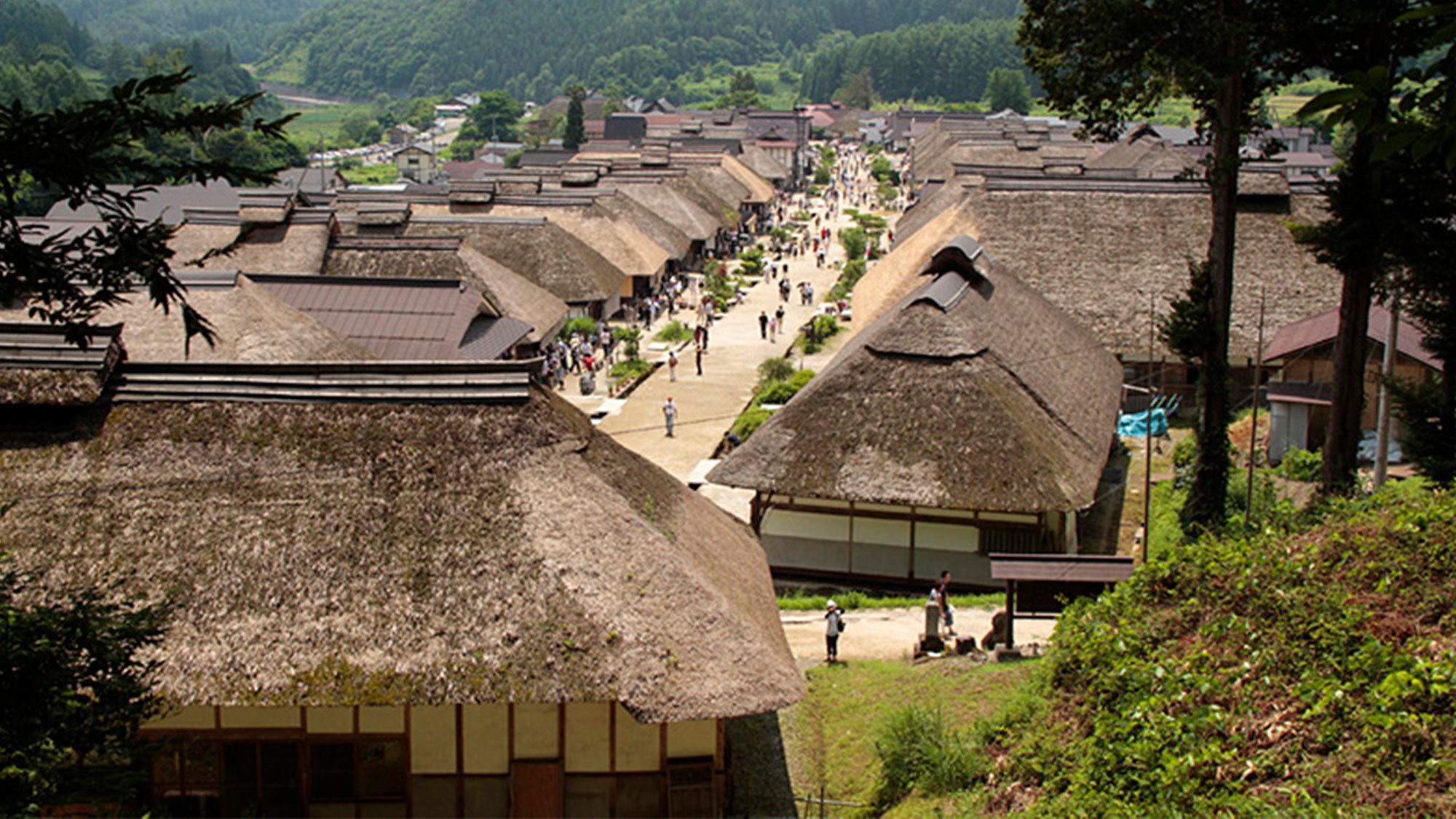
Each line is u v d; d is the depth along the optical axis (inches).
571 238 3216.0
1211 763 609.9
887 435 1325.0
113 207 467.8
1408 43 1005.2
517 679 705.6
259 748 788.0
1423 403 1133.7
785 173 6648.6
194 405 802.2
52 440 785.6
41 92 6304.1
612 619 727.1
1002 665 968.9
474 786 797.2
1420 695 583.5
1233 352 2036.2
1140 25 1184.8
